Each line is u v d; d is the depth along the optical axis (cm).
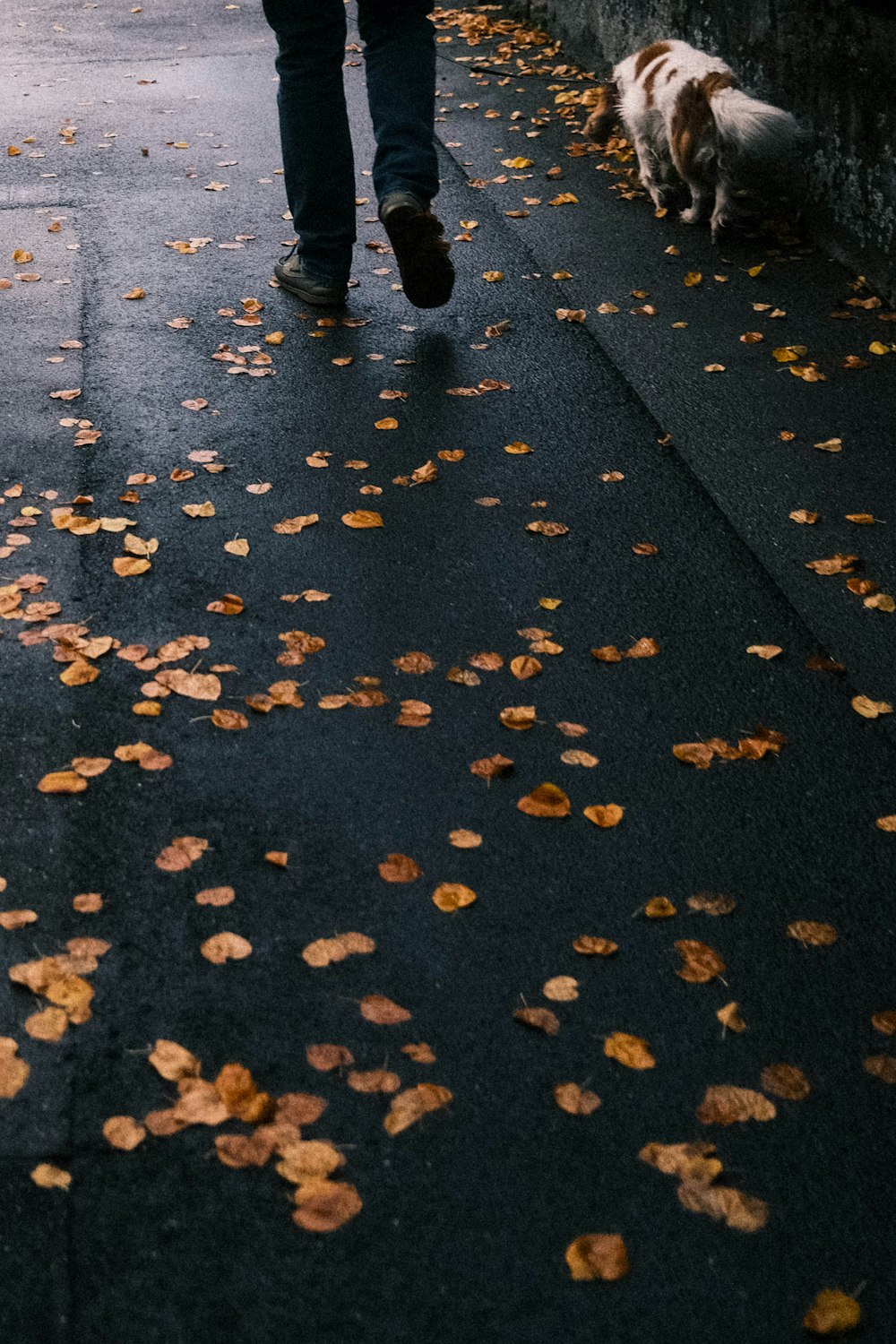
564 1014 241
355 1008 240
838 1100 227
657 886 269
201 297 543
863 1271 201
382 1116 221
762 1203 210
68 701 315
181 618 346
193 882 266
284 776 295
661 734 312
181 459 424
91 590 357
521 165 713
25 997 239
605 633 346
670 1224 207
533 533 388
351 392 469
